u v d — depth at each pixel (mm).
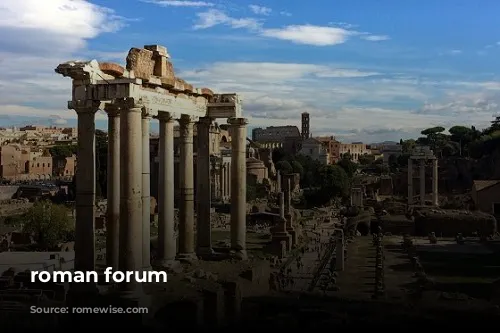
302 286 61000
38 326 33156
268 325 34188
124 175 35469
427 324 33844
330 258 84062
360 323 33969
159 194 43500
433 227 123500
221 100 49031
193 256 47188
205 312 36812
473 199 154000
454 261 83000
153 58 41375
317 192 187125
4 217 135750
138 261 35469
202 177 49781
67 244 88875
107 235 39812
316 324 34000
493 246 101062
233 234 49531
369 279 67438
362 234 128125
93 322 33719
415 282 64688
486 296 55062
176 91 43375
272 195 192500
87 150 36844
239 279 42219
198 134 49750
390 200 179625
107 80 35875
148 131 39969
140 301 34281
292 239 98438
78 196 37156
